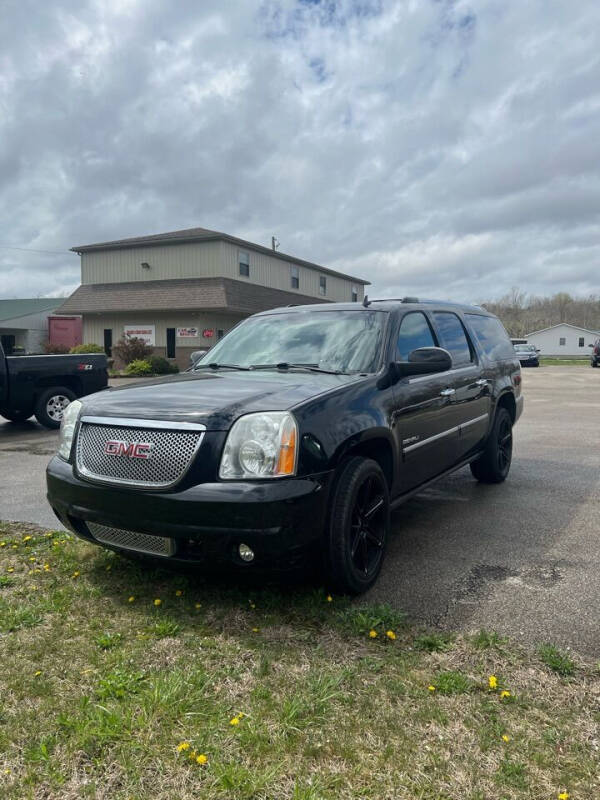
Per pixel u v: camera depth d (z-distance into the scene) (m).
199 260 27.73
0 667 2.78
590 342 77.19
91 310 28.67
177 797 2.01
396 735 2.30
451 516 5.21
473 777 2.07
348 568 3.38
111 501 3.28
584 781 2.04
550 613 3.30
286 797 2.01
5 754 2.21
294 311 5.08
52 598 3.49
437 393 4.63
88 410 3.57
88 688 2.61
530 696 2.53
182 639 3.03
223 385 3.71
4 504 5.77
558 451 8.41
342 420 3.45
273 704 2.48
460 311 5.88
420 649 2.93
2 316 35.97
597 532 4.75
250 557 3.10
